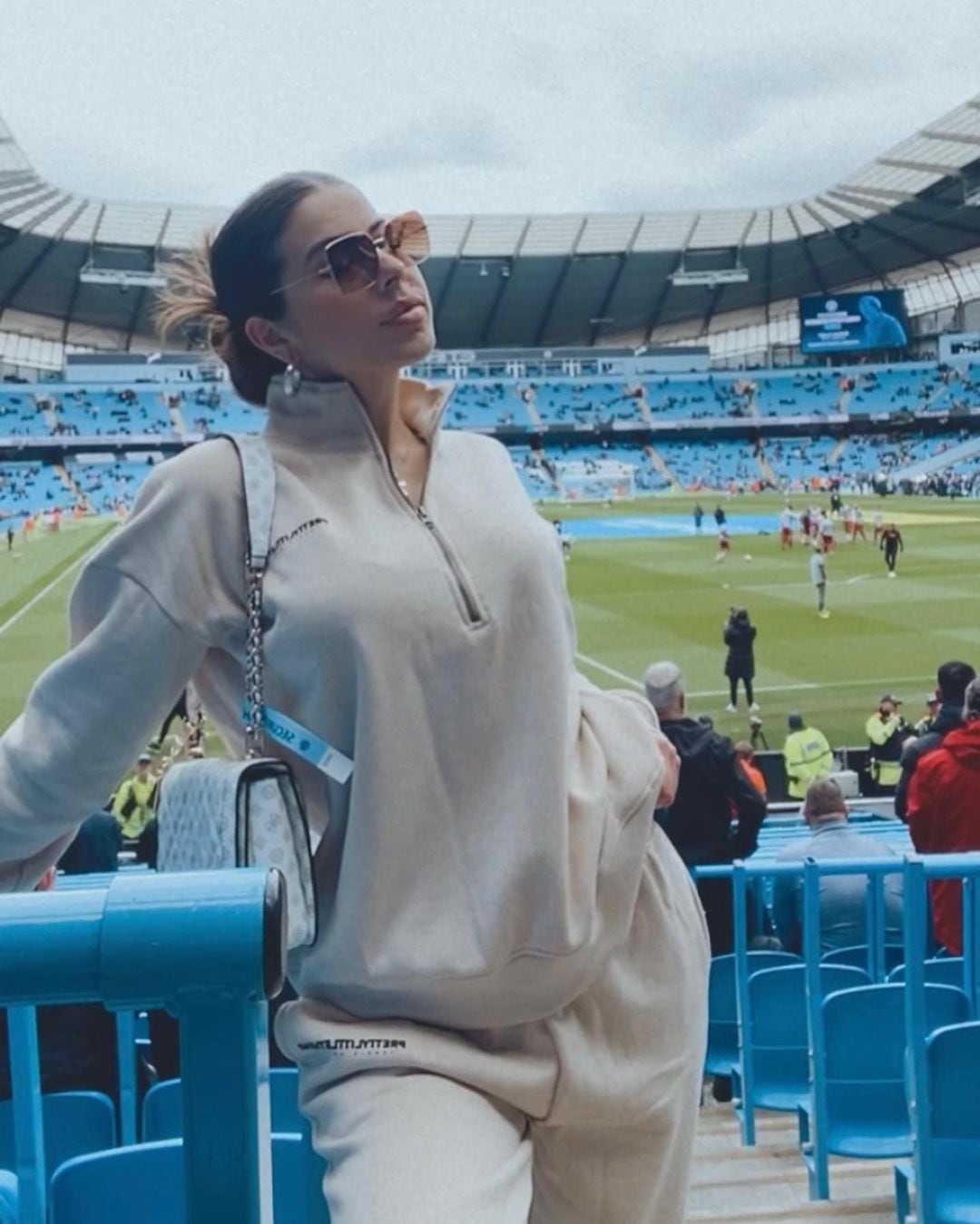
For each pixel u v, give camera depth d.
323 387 1.67
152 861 7.50
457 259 78.38
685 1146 1.73
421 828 1.56
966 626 27.78
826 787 6.91
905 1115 4.38
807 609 30.47
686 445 82.81
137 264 74.50
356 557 1.56
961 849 6.42
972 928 5.06
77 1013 4.09
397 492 1.63
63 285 78.00
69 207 66.81
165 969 0.86
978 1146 3.32
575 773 1.65
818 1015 4.41
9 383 75.88
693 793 6.88
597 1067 1.61
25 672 25.78
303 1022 1.57
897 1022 4.34
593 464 77.50
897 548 36.94
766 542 45.59
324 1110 1.51
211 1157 0.89
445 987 1.54
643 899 1.71
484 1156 1.43
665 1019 1.68
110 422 74.38
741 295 89.31
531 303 85.38
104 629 1.60
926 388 83.00
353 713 1.57
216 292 1.74
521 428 80.50
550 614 1.62
